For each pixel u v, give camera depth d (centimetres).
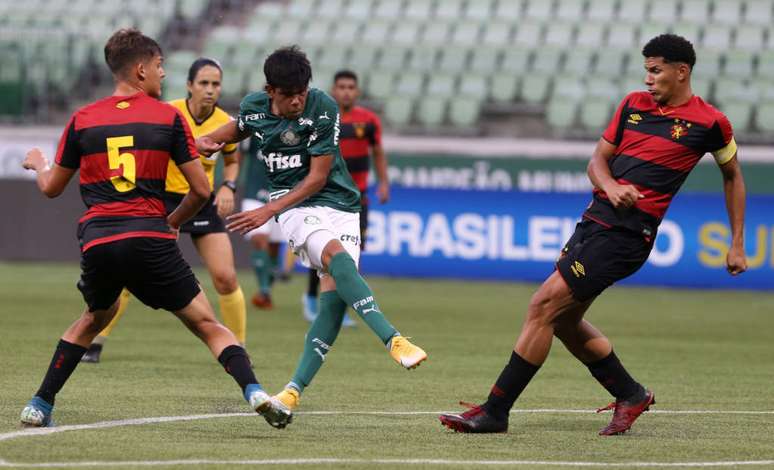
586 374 3303
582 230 2289
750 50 8075
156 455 1977
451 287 6156
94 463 1894
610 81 8031
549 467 1931
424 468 1906
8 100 7919
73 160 2181
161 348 3675
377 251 6581
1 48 8031
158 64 2216
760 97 7769
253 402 2098
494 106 8075
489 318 4828
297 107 2366
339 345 3900
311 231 2414
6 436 2128
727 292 6184
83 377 3002
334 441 2161
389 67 8406
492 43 8550
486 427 2278
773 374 3406
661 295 6028
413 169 6700
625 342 4181
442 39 8688
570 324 2317
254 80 8369
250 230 2328
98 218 2141
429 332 4328
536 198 6378
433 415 2519
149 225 2141
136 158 2139
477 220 6450
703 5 8625
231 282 3334
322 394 2830
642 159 2272
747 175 6388
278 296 5603
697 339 4303
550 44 8494
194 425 2309
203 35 8925
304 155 2414
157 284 2158
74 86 8231
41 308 4769
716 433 2338
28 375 3000
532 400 2802
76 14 8944
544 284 2283
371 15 8981
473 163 6644
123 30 2209
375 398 2777
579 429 2367
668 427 2416
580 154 6694
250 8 9150
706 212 6269
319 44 8588
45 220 6831
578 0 8806
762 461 2023
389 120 8044
